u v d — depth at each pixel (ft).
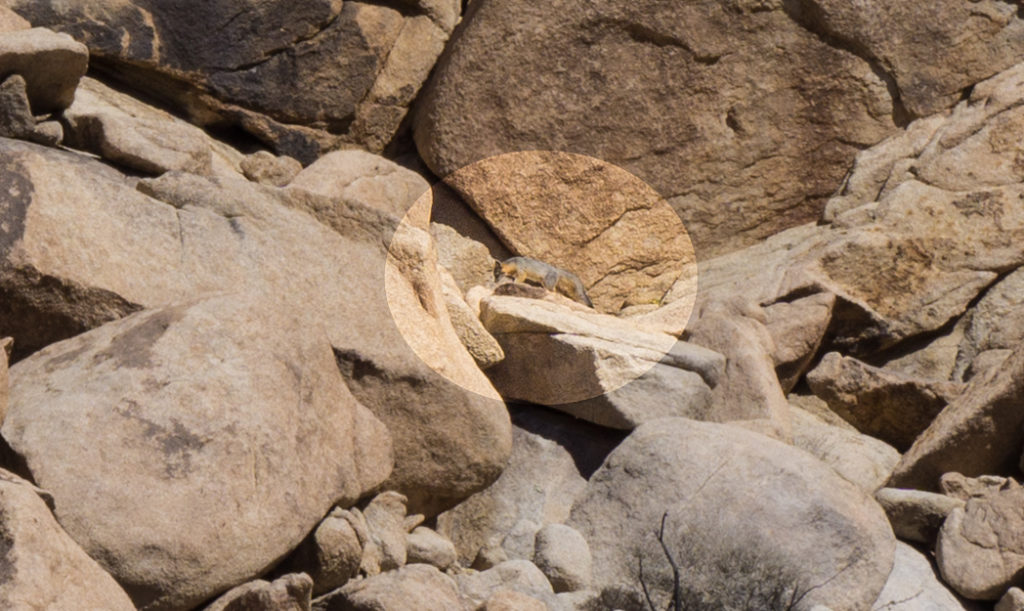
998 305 23.07
